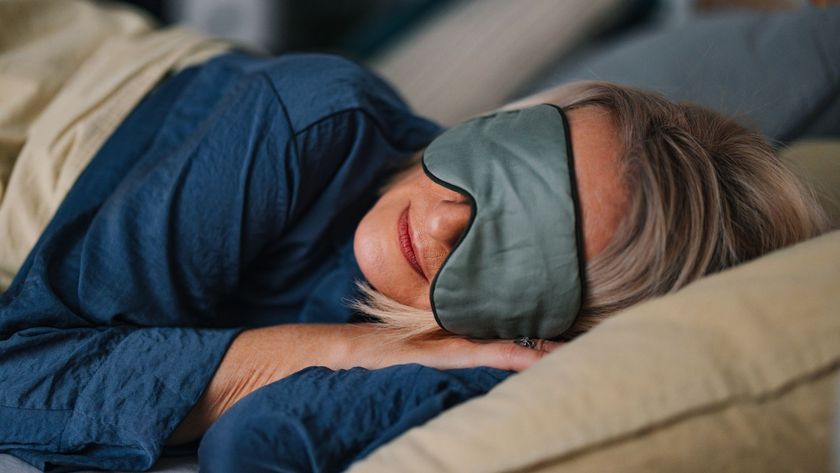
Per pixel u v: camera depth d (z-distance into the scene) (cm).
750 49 121
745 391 50
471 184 68
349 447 60
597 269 68
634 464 50
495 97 154
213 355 71
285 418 60
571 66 152
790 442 51
